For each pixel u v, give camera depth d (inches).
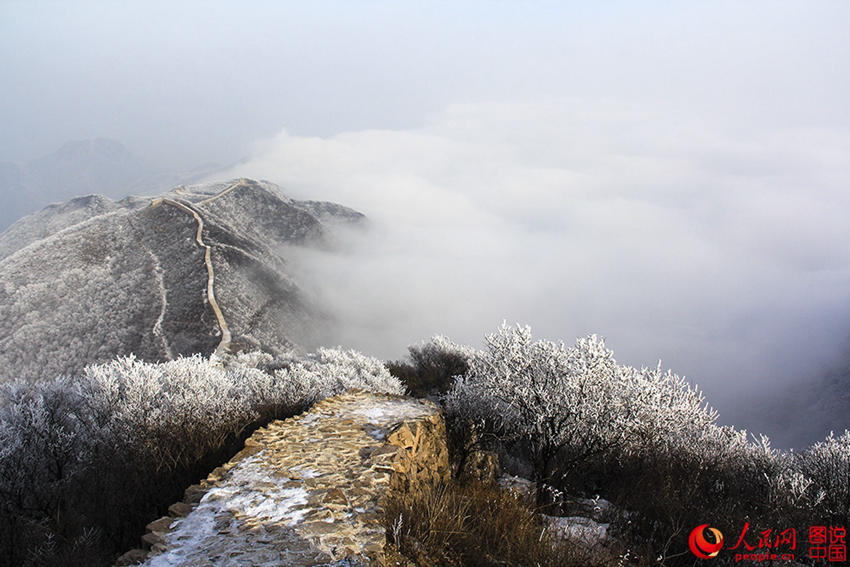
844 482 274.7
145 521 202.5
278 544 154.5
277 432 261.1
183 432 290.2
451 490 214.8
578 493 287.0
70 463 277.7
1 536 186.9
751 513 230.4
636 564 184.7
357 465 213.9
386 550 151.6
